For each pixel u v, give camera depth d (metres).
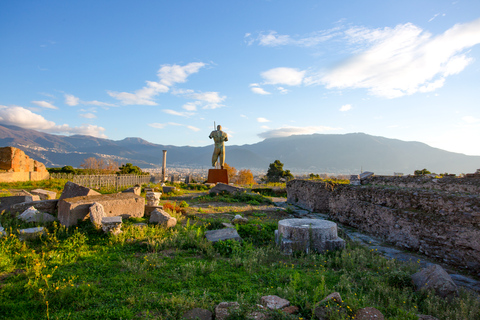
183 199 19.70
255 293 4.89
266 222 11.09
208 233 8.73
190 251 7.44
